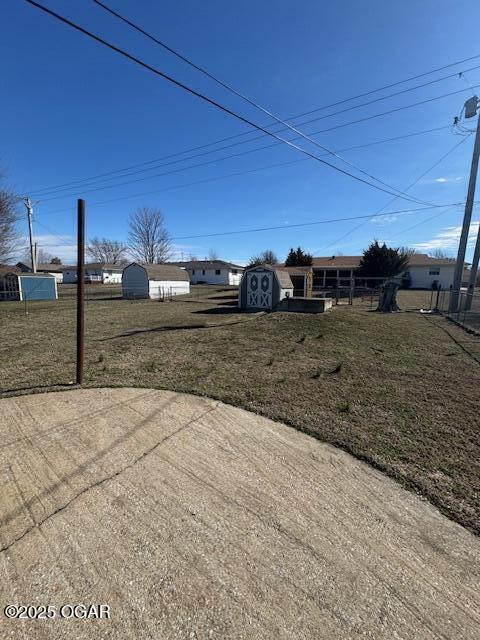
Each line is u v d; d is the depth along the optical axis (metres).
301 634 1.47
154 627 1.50
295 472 2.72
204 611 1.58
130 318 13.10
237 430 3.43
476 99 13.94
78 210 4.56
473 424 3.64
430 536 2.07
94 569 1.80
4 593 1.66
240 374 5.34
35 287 24.98
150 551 1.92
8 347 7.62
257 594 1.67
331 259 44.47
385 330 9.88
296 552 1.93
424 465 2.84
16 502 2.31
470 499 2.41
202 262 55.50
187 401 4.18
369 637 1.47
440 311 15.28
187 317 13.32
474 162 14.39
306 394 4.47
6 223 25.98
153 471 2.70
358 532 2.09
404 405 4.14
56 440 3.18
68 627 1.50
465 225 14.82
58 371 5.50
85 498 2.36
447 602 1.64
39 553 1.89
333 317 11.49
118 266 64.00
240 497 2.40
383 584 1.73
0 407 3.96
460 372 5.60
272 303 16.09
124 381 4.93
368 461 2.88
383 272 34.38
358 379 5.15
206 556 1.89
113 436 3.26
